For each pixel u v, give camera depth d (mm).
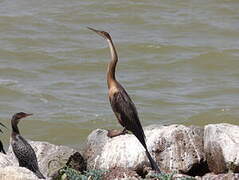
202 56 32219
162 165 13789
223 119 25109
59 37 34531
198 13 38500
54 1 39438
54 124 24172
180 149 13875
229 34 35875
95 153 14180
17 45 33188
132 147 13859
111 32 35719
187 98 27078
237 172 13195
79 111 25281
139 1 39531
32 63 31000
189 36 35406
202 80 29391
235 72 30531
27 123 24250
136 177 12922
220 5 39594
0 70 29984
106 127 23969
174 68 30875
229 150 13320
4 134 23078
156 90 27969
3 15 36875
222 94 27656
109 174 13070
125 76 29656
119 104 13336
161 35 35406
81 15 37656
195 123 24844
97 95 27141
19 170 11461
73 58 31656
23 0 39469
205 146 13836
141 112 25578
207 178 12445
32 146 14312
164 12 38562
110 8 38688
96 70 30312
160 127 14453
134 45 33500
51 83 28484
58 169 13555
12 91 27359
